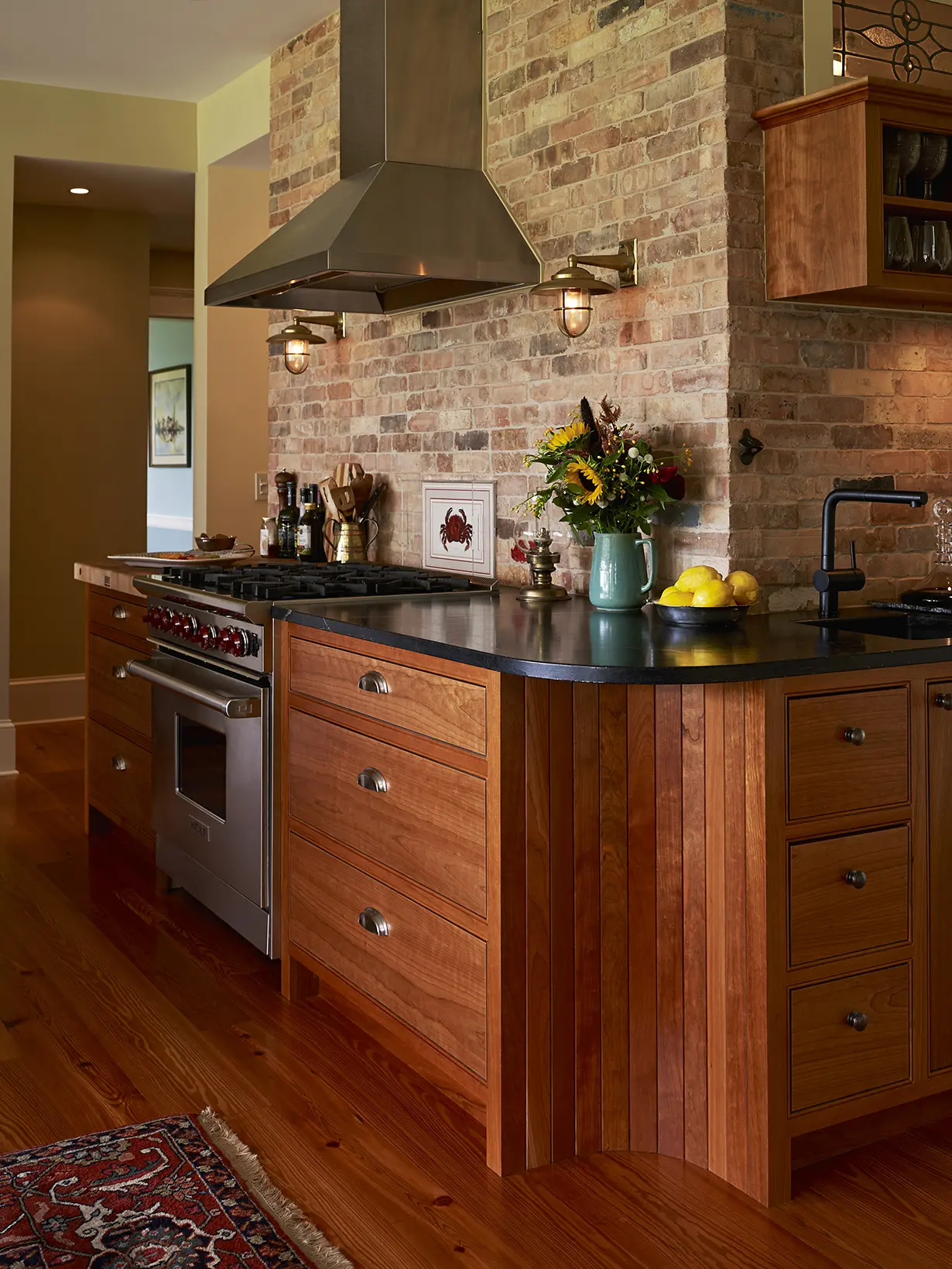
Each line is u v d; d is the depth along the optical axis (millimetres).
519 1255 1952
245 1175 2162
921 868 2279
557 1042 2240
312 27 4160
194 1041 2719
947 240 2545
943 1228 2033
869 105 2400
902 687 2232
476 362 3498
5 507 5023
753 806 2102
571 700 2213
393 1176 2188
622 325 2924
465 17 3385
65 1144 2264
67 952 3240
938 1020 2322
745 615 2549
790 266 2594
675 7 2723
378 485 4043
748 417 2662
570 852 2227
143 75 4723
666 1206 2107
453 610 2846
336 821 2734
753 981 2119
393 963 2518
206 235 5090
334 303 3818
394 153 3305
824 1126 2178
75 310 6055
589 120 3008
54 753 5539
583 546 3135
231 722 3145
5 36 4277
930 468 2947
